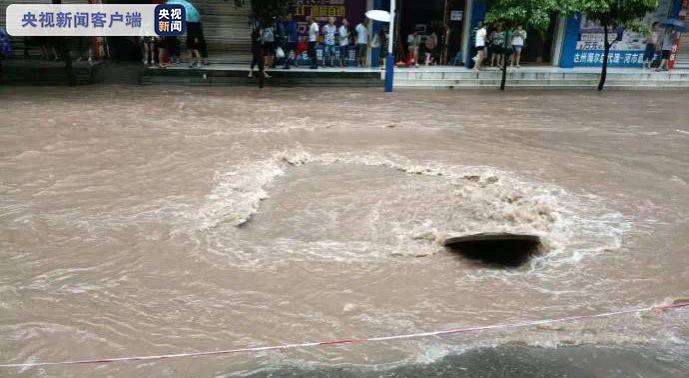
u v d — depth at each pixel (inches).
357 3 857.5
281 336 201.3
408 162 433.7
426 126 553.6
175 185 359.6
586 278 253.3
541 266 265.3
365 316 216.1
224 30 853.8
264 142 473.7
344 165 423.2
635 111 670.5
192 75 762.8
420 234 297.0
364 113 609.3
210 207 323.3
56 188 347.3
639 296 237.5
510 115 624.1
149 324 208.5
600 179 401.7
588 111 662.5
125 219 303.4
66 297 226.7
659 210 342.3
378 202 346.3
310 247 279.0
